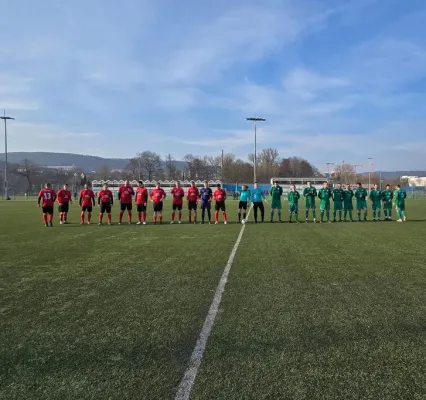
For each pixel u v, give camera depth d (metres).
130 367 3.66
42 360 3.84
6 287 6.69
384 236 13.79
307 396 3.13
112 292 6.33
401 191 20.52
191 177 113.56
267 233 14.86
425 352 3.97
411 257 9.50
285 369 3.60
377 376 3.46
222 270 7.98
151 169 112.25
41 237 13.72
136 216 24.62
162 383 3.36
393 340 4.29
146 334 4.48
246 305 5.58
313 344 4.18
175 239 13.07
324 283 6.86
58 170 121.50
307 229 16.39
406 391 3.21
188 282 6.96
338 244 11.78
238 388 3.27
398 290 6.39
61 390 3.26
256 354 3.93
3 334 4.52
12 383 3.38
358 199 21.08
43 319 5.03
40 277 7.43
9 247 11.34
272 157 119.06
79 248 11.11
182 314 5.19
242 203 19.69
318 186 82.12
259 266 8.40
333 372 3.54
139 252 10.36
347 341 4.26
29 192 88.56
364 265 8.49
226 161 114.31
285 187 78.75
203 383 3.35
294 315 5.12
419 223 19.39
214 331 4.55
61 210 19.52
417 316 5.08
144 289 6.50
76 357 3.89
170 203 42.75
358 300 5.82
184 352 3.99
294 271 7.86
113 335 4.46
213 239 13.05
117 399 3.11
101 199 18.80
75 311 5.36
